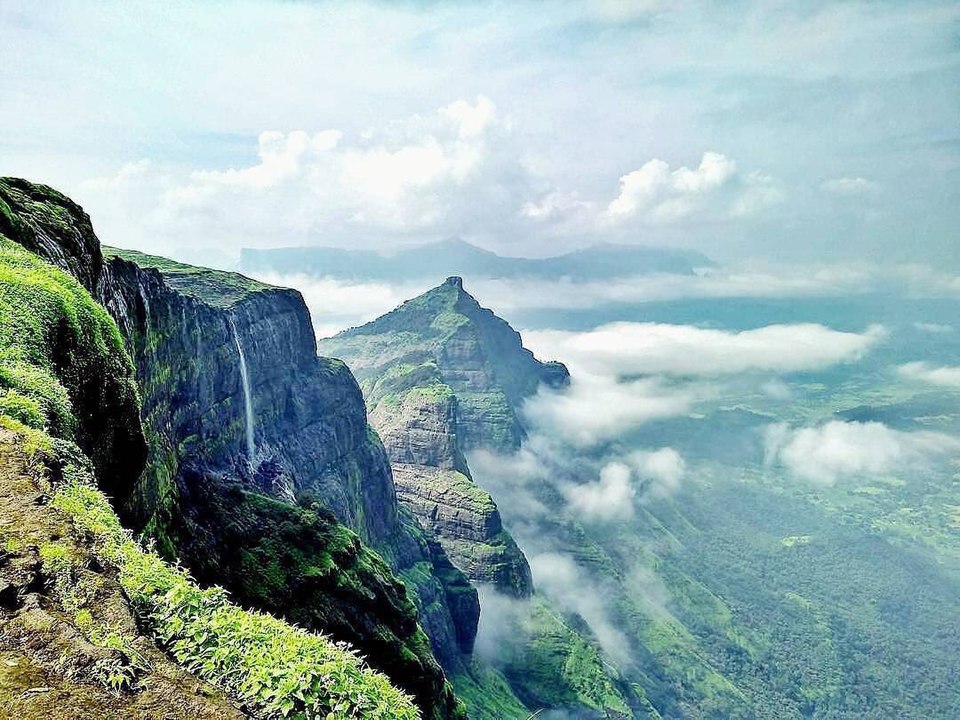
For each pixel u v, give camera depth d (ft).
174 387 272.72
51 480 47.09
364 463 568.00
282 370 460.96
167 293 268.21
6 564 35.91
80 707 28.81
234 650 37.60
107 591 37.22
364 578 256.73
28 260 90.38
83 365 81.61
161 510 181.27
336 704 36.58
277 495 356.18
